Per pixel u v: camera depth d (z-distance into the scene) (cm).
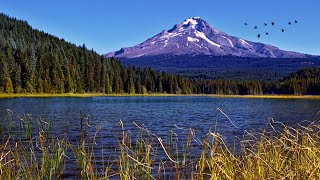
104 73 15112
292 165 805
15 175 868
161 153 1552
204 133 2553
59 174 1044
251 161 843
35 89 12300
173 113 5266
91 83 14550
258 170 773
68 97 11944
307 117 4462
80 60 14912
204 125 3400
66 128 2838
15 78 11806
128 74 16362
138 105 7562
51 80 12800
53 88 12762
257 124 3522
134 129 2866
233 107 7312
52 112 4897
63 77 13075
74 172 1217
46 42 16675
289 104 8894
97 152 1680
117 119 4006
